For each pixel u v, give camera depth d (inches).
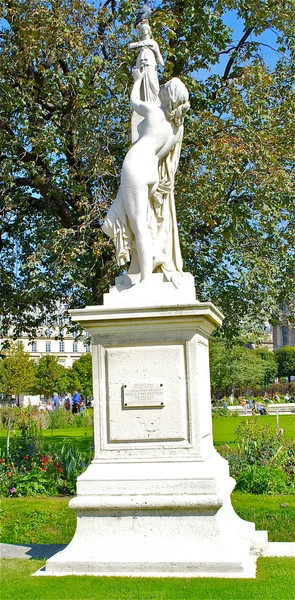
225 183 527.2
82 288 526.9
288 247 567.5
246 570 198.5
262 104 538.3
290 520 301.7
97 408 220.4
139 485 208.1
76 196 571.5
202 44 581.0
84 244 514.0
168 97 240.4
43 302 628.7
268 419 1035.9
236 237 556.1
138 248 230.1
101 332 221.6
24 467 439.8
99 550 206.2
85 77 518.3
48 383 2293.3
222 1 558.9
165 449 213.8
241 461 427.5
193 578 193.9
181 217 517.3
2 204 578.2
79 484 212.2
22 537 298.2
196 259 554.9
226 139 518.6
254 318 616.1
